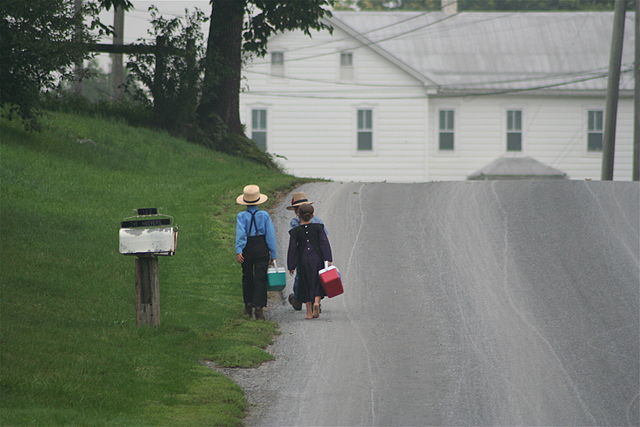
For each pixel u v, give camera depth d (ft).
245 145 370.94
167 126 361.71
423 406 115.34
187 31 353.72
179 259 188.55
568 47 563.07
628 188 252.01
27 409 104.53
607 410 114.32
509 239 204.33
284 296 172.55
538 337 143.95
